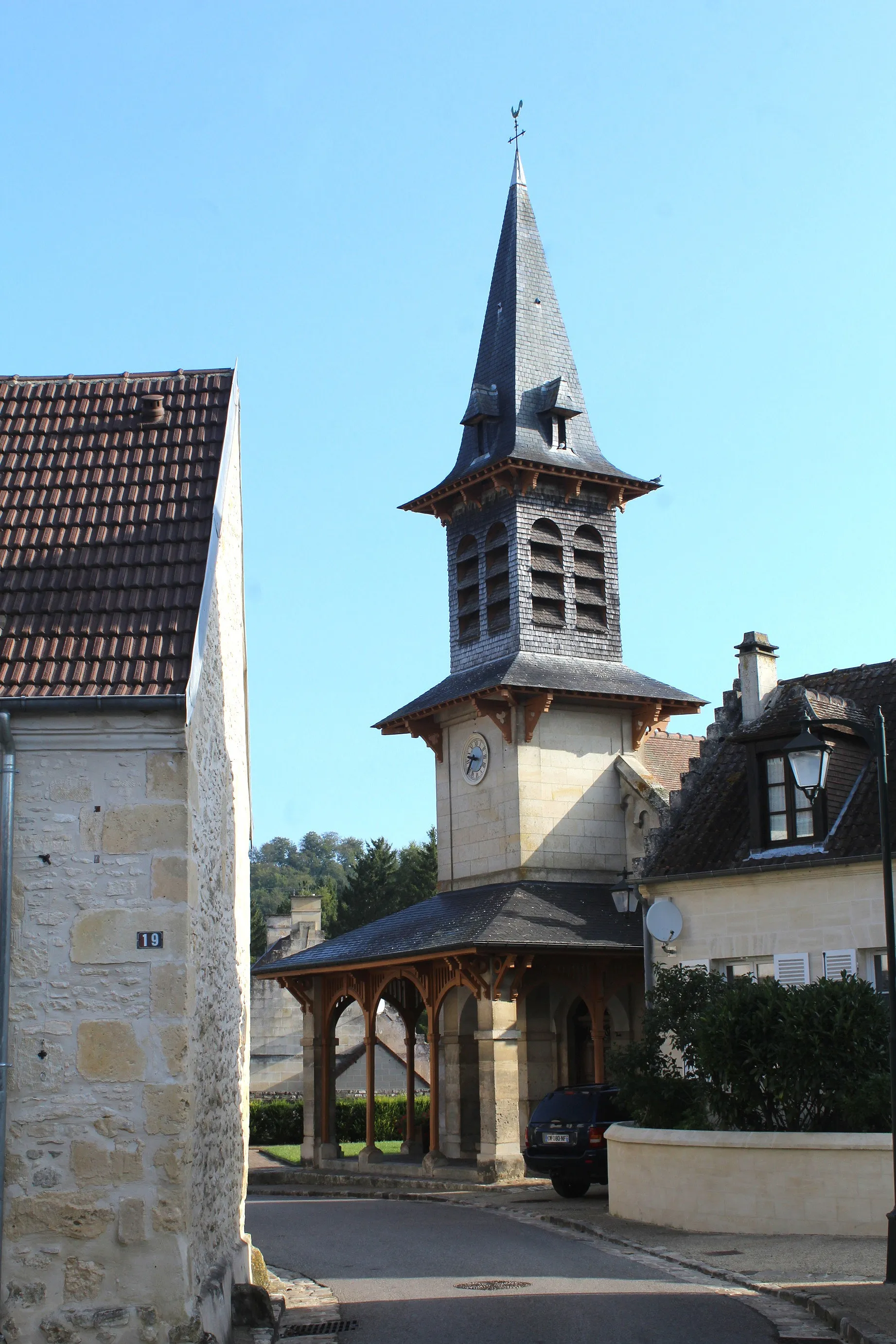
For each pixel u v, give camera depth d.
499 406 35.16
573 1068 31.97
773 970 23.00
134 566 11.77
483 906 30.58
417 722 34.81
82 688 10.69
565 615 34.12
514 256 36.47
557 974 29.52
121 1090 10.22
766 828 23.48
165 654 10.96
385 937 32.03
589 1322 12.32
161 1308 9.91
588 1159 23.44
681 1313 12.61
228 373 13.80
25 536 12.08
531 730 32.69
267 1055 51.53
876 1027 18.16
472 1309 13.26
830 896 22.34
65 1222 10.03
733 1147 18.00
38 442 13.03
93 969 10.40
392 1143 39.72
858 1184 16.92
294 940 54.38
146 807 10.61
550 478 34.41
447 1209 23.47
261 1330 12.30
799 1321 12.14
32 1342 9.84
